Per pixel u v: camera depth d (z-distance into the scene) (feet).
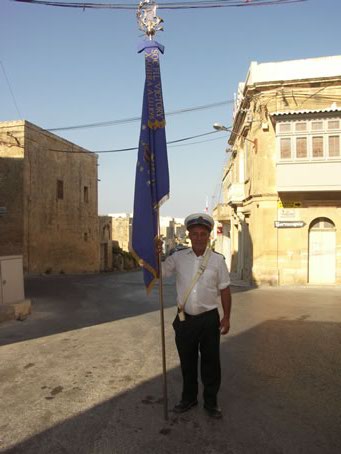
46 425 13.96
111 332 28.53
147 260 14.64
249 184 73.87
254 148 69.10
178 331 14.64
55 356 22.43
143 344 24.97
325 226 65.77
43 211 93.04
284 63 66.64
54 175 97.91
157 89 15.05
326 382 18.24
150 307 40.27
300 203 65.26
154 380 18.37
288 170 63.82
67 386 17.70
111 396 16.51
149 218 14.70
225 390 17.22
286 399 16.24
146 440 12.87
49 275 90.02
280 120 64.13
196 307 14.33
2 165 86.63
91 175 116.98
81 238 110.93
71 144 105.70
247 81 72.23
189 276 14.44
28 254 87.15
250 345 24.86
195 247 14.52
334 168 62.75
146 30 15.10
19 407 15.48
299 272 65.26
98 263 121.29
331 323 32.04
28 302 35.70
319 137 63.26
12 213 85.92
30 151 87.97
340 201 64.59
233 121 91.09
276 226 65.51
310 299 47.70
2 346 24.81
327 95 64.54
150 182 14.76
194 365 14.82
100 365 20.67
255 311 37.99
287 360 21.65
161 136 15.02
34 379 18.66
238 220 83.30
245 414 14.79
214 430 13.53
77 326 30.89
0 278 34.22
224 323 14.62
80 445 12.59
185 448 12.38
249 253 71.31
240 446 12.50
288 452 12.16
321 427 13.82
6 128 86.33
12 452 12.23
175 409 14.82
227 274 14.66
